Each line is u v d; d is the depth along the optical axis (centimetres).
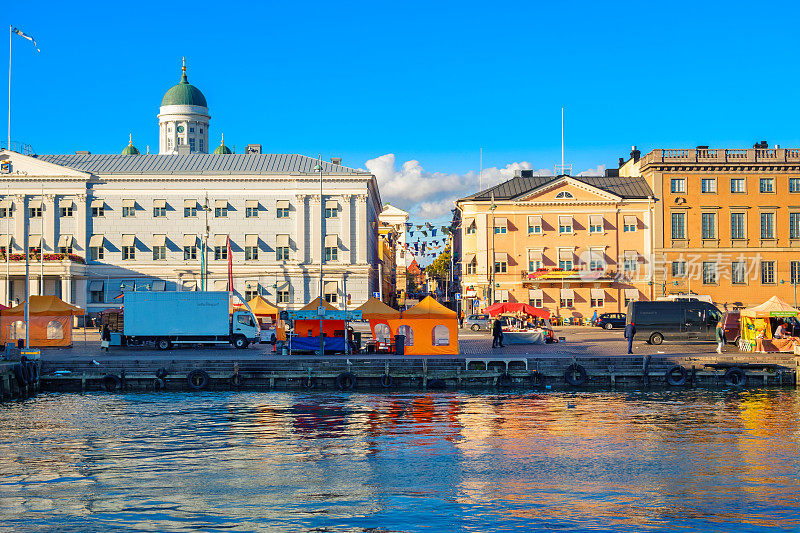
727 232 10719
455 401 4631
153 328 6450
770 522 2331
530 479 2819
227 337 6562
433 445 3375
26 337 5897
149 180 10644
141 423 3897
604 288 10638
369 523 2334
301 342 5822
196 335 6462
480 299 10681
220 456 3164
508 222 10769
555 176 11012
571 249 10700
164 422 3928
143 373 5150
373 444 3394
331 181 10662
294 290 10681
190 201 10669
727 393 4950
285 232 10694
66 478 2811
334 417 4075
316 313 5862
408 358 5416
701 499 2567
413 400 4675
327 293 10631
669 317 6844
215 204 10669
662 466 2994
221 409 4347
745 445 3353
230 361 5306
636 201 10694
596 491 2664
